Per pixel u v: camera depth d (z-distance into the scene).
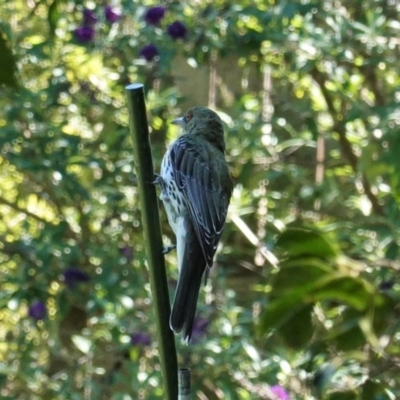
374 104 11.33
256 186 11.85
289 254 3.87
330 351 4.32
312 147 12.06
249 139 11.33
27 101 10.67
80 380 11.22
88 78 11.42
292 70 11.16
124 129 11.26
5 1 11.04
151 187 4.22
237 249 11.75
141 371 10.51
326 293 3.92
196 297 5.81
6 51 2.84
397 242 9.61
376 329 4.02
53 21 4.83
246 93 12.30
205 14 11.21
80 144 11.00
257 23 11.14
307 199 11.84
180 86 12.41
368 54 11.05
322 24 11.84
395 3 11.40
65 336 12.45
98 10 11.16
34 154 10.66
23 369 11.23
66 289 10.79
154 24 10.96
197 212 6.89
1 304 10.90
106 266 10.85
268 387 10.02
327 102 11.52
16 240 11.22
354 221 11.05
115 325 10.50
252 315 10.80
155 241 4.18
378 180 10.65
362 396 4.16
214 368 10.21
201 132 7.59
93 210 11.53
